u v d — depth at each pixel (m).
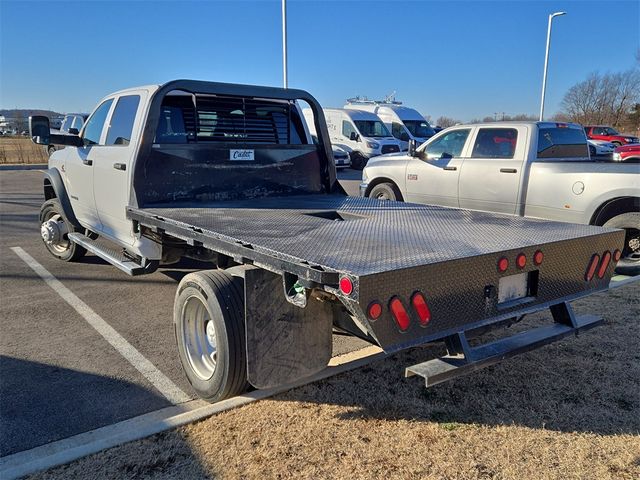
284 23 18.44
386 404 3.37
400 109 24.44
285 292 2.69
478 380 3.71
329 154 5.73
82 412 3.27
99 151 5.23
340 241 3.00
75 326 4.73
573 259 3.16
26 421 3.15
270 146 5.31
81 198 5.89
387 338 2.42
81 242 5.83
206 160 4.90
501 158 7.14
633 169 5.90
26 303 5.34
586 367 3.91
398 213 4.25
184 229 3.58
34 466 2.69
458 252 2.72
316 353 3.11
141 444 2.91
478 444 2.96
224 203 4.86
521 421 3.20
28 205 12.36
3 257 7.26
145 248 4.43
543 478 2.68
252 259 2.90
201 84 4.81
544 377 3.76
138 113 4.70
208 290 3.16
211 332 3.37
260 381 2.95
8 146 29.03
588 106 55.38
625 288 5.79
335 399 3.42
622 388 3.61
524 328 4.70
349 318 3.13
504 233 3.30
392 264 2.46
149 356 4.12
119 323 4.81
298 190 5.57
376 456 2.84
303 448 2.89
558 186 6.46
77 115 21.78
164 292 5.74
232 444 2.92
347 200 5.16
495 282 2.79
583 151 7.57
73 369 3.87
